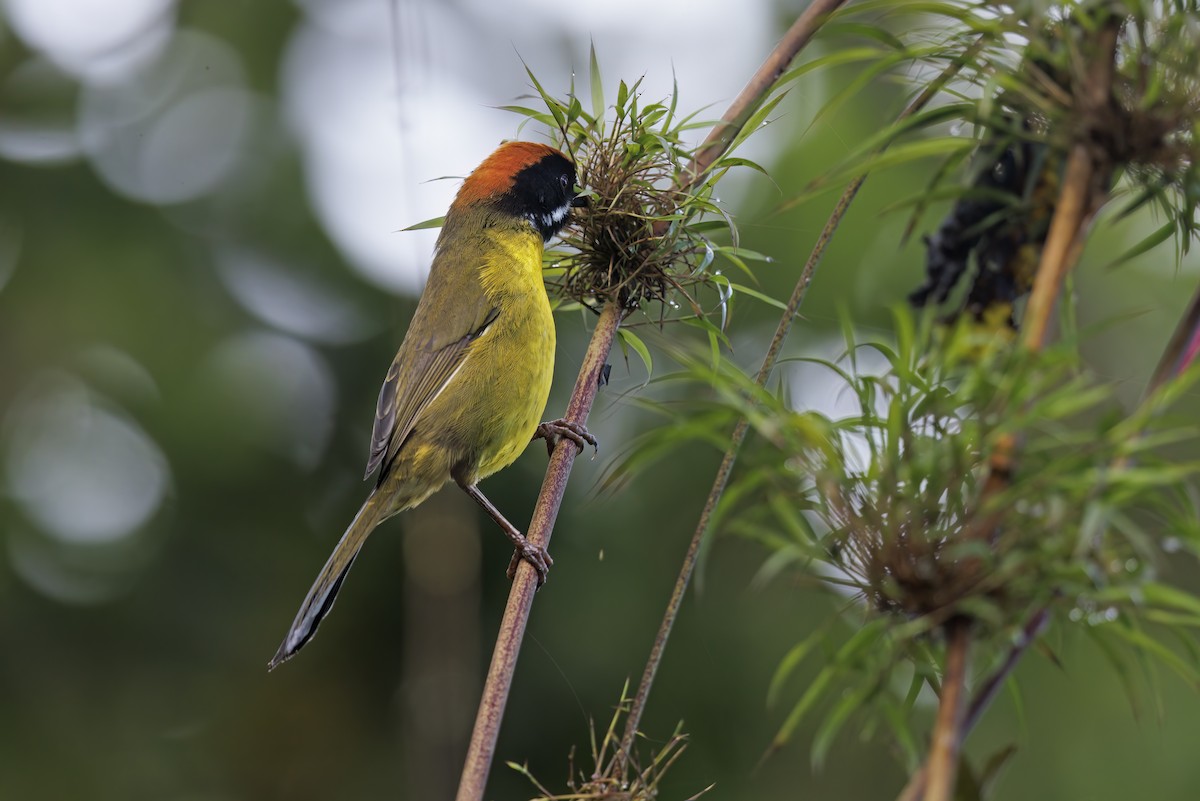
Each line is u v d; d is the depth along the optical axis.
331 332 13.99
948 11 4.31
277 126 14.66
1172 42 4.13
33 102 14.69
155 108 14.83
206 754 13.25
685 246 7.23
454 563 11.38
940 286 5.01
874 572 3.91
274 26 14.87
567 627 11.88
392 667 13.28
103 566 13.55
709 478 11.98
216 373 13.90
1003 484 3.81
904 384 4.00
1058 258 3.99
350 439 13.78
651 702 11.72
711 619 11.80
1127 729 10.50
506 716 11.82
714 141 6.96
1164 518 4.13
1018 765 10.66
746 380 4.10
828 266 12.17
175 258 14.24
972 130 5.11
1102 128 4.09
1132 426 3.69
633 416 12.00
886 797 11.43
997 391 3.84
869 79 4.51
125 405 13.89
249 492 13.67
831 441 3.96
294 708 13.31
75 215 14.35
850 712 3.94
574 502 12.10
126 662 13.42
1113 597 3.67
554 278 8.29
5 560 13.45
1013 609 3.80
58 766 13.03
